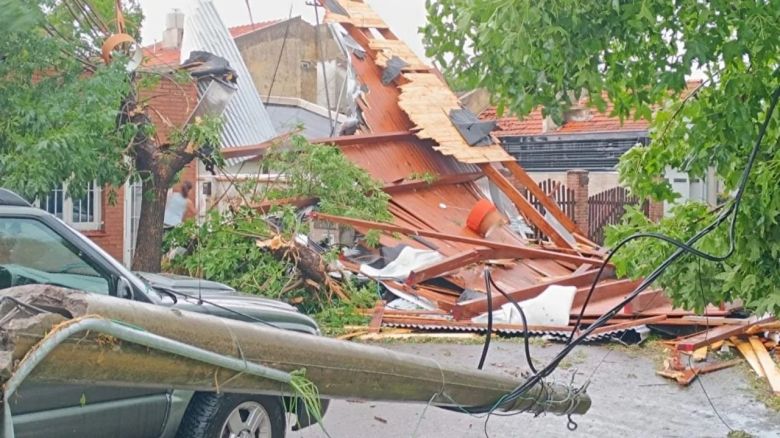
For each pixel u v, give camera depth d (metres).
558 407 5.80
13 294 3.00
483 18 5.69
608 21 5.51
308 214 16.44
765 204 6.48
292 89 35.56
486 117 35.41
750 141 6.12
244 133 21.20
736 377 11.50
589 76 5.64
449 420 9.44
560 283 15.95
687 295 7.30
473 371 5.06
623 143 31.53
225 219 15.38
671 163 7.62
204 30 22.66
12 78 11.66
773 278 6.76
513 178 25.38
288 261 14.77
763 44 5.62
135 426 6.33
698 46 5.63
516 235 20.61
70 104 11.61
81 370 3.00
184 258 15.05
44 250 6.05
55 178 11.52
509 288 16.23
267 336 3.72
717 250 6.89
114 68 12.38
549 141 33.16
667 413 9.91
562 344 13.39
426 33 6.33
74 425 5.90
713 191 24.66
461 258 16.25
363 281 15.91
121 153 12.86
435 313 14.97
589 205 28.31
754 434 9.14
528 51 5.44
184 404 6.60
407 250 16.61
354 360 4.12
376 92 23.14
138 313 3.22
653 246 7.49
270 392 3.79
